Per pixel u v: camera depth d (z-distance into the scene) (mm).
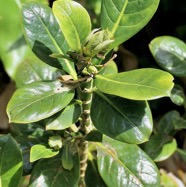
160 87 425
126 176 574
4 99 933
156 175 577
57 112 482
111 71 592
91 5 902
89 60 462
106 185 620
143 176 573
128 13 497
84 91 490
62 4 455
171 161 958
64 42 525
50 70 627
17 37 790
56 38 524
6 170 534
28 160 607
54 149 511
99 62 474
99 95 501
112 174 575
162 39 650
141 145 753
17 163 533
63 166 552
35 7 524
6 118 927
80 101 498
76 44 465
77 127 599
